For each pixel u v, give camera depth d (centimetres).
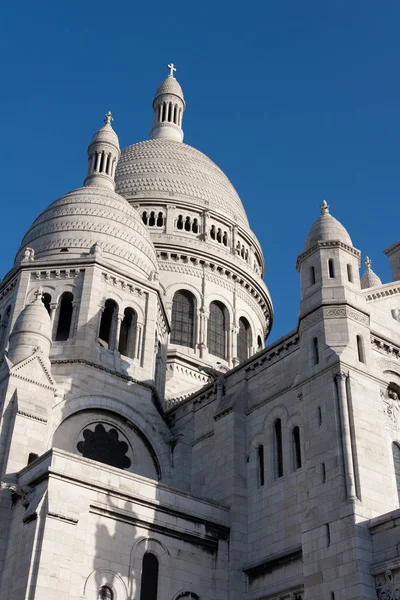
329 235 4612
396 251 5491
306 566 3747
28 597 3506
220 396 5025
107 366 5156
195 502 4338
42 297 5384
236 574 4219
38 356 4650
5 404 4409
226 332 7319
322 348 4222
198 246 7462
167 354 6475
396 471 4072
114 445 4962
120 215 6016
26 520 3791
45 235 5834
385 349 4509
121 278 5553
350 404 3975
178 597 4019
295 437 4375
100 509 3928
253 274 7794
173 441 5175
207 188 8100
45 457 3981
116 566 3853
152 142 8675
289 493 4225
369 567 3516
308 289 4516
